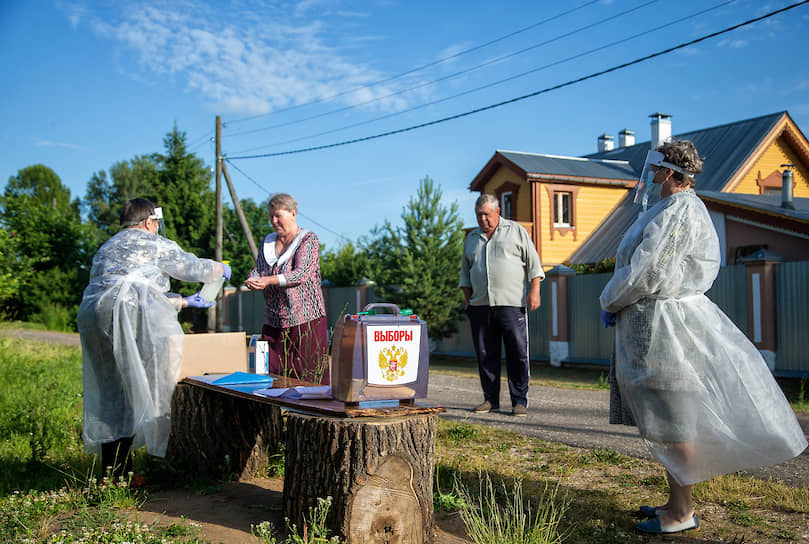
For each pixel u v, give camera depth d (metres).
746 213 15.04
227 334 4.75
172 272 4.40
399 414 3.39
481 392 10.09
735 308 12.38
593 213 23.48
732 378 3.28
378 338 3.42
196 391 4.50
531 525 3.58
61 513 3.85
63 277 32.53
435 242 16.48
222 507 3.93
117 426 4.18
